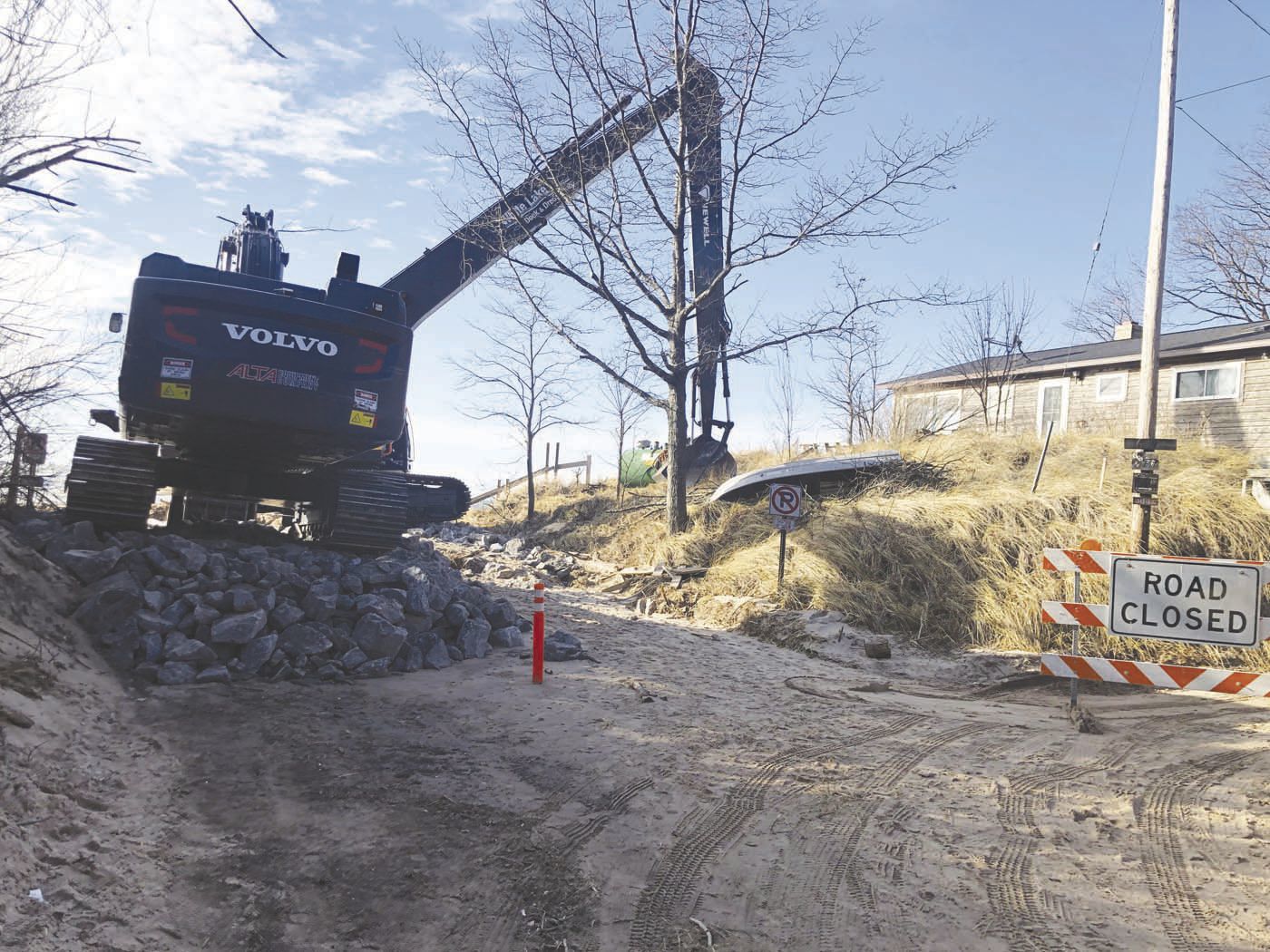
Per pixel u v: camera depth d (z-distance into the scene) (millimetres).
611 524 20344
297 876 4230
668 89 17656
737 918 3988
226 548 8625
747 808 5195
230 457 10023
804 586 12617
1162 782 5676
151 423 8523
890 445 19156
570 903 4109
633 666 8852
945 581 12023
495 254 16750
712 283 17266
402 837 4660
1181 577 6805
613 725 6613
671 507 17172
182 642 7059
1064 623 7168
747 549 14922
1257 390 19203
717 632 11883
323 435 8633
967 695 9039
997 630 10930
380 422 8734
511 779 5500
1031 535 12281
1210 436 19859
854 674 9727
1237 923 3840
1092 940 3730
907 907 4047
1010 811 5156
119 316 8328
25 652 6102
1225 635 6676
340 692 7078
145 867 4176
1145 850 4605
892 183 16422
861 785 5602
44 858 4027
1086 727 7043
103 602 6988
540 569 16125
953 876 4336
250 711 6398
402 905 4051
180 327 8070
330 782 5281
